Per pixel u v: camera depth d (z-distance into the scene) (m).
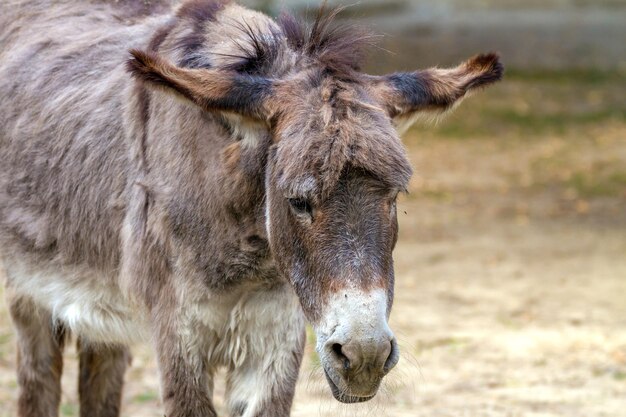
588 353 20.20
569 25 65.25
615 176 37.41
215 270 11.58
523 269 26.86
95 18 15.22
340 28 11.59
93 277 13.48
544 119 46.06
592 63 55.34
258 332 12.09
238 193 11.05
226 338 12.17
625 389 18.20
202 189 11.44
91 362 15.28
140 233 12.20
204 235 11.52
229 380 12.50
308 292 10.06
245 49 11.41
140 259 12.23
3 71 15.38
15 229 14.52
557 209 33.59
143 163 12.30
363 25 12.29
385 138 9.94
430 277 26.14
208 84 10.55
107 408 15.44
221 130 11.16
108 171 12.95
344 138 9.82
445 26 63.72
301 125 10.08
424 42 58.06
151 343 12.63
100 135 13.18
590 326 21.97
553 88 50.72
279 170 10.09
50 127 14.05
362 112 10.09
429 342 20.91
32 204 14.25
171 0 15.14
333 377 9.88
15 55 15.41
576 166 39.03
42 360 15.03
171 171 11.80
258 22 12.06
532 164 39.62
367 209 9.83
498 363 19.69
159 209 11.89
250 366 12.32
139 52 10.47
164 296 11.98
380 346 9.58
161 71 10.48
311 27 11.74
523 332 21.61
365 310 9.60
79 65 14.34
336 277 9.71
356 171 9.82
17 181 14.46
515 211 33.44
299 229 10.06
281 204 10.23
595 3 73.31
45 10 15.84
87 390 15.37
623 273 26.33
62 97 14.10
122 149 12.80
